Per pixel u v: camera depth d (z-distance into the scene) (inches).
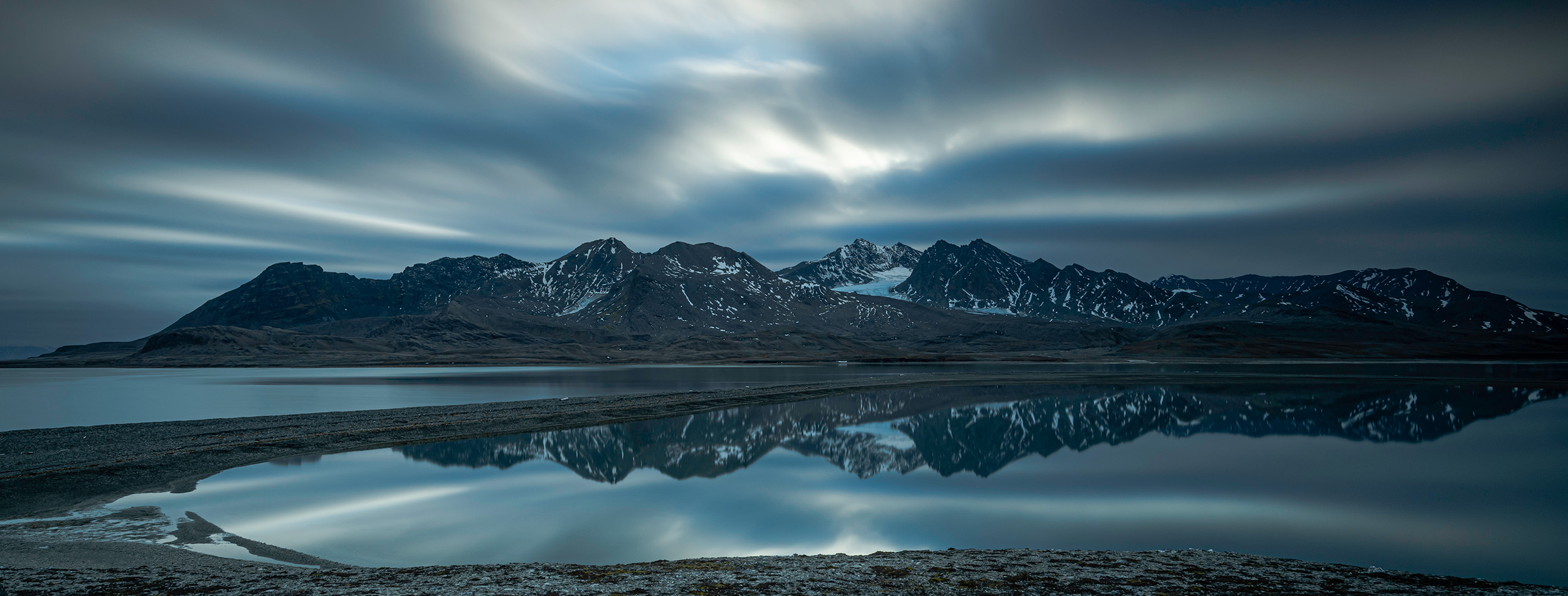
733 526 1154.7
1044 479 1598.2
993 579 719.1
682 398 3403.1
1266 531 1127.0
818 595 653.9
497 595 643.5
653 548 1016.2
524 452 1894.7
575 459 1822.1
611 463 1770.4
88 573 748.0
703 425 2554.1
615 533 1093.8
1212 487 1488.7
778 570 761.0
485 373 7204.7
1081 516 1237.1
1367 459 1823.3
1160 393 3993.6
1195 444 2117.4
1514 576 901.2
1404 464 1755.7
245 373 7524.6
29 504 1227.9
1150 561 825.5
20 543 971.9
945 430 2475.4
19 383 5546.3
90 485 1374.3
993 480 1582.2
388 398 3607.3
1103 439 2240.4
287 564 887.7
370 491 1379.2
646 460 1829.5
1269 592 680.4
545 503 1300.4
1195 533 1118.4
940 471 1696.6
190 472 1535.4
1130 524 1176.8
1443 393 3796.8
